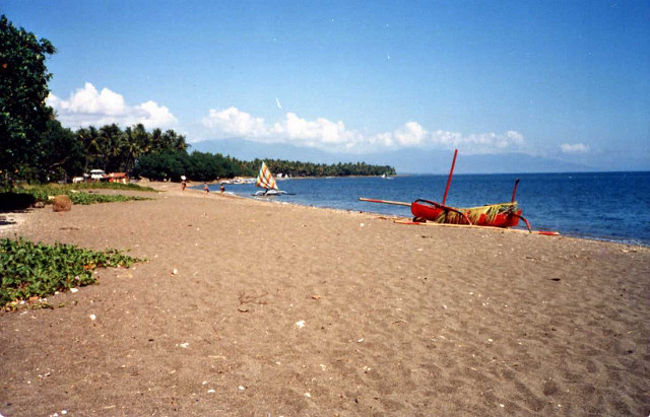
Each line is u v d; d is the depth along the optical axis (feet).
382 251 38.04
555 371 15.93
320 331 19.45
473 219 61.82
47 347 16.88
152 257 34.22
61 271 26.76
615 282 28.73
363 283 27.32
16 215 63.87
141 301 22.91
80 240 41.98
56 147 224.53
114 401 13.03
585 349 17.87
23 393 13.34
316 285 26.68
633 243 60.23
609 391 14.49
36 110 70.64
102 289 24.97
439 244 42.45
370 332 19.44
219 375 15.01
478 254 37.76
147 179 404.98
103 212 69.36
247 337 18.53
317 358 16.66
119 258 32.32
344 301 23.72
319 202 162.81
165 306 22.20
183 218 61.46
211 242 41.42
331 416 12.64
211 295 24.23
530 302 24.13
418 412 13.02
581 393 14.38
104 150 356.18
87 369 15.11
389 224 59.31
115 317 20.45
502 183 472.85
